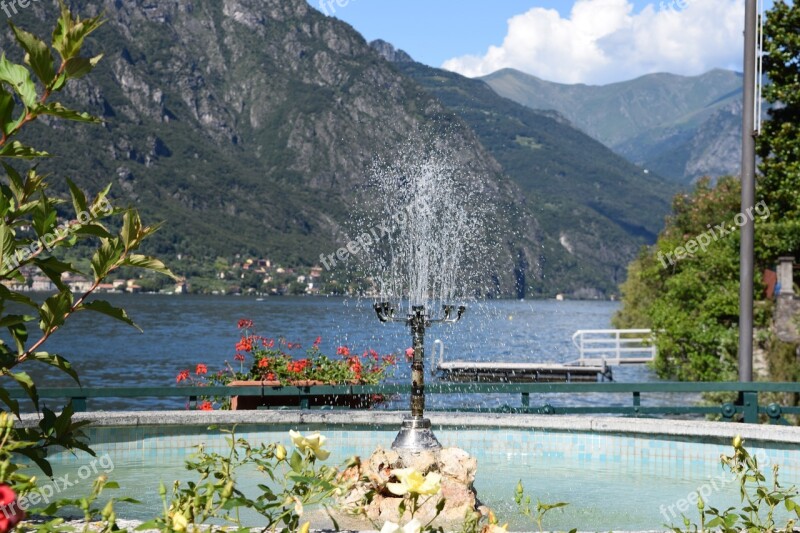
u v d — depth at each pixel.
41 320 2.42
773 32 21.75
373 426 8.27
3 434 2.24
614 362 27.78
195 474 6.94
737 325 20.77
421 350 6.21
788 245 21.00
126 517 5.36
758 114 9.44
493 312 91.44
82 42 2.17
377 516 5.54
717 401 16.91
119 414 7.75
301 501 2.46
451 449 6.11
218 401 10.77
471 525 2.49
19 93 2.17
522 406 8.97
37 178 2.40
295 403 10.41
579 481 7.09
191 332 80.31
